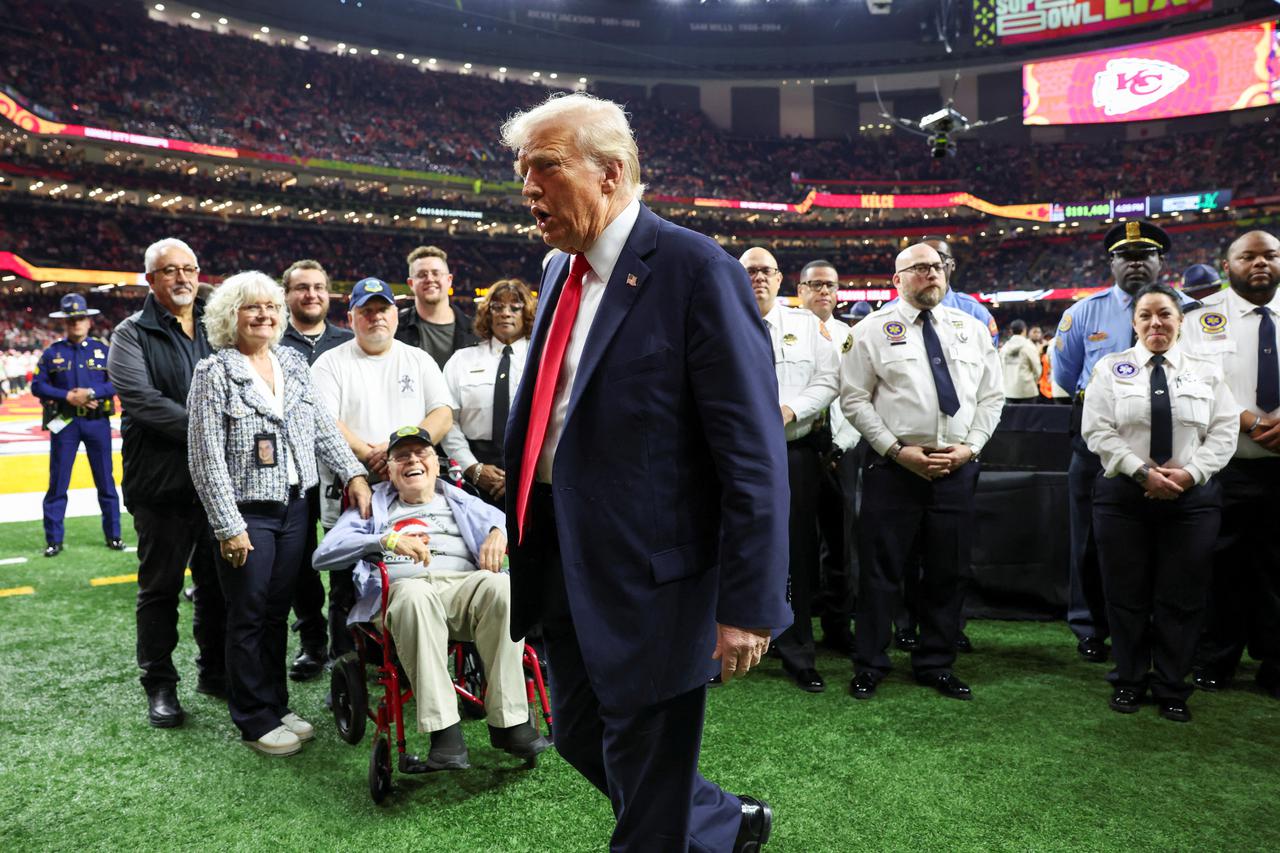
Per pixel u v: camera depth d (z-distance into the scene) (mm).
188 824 2457
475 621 2811
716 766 2768
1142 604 3236
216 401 2875
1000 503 4555
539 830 2402
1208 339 3539
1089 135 36250
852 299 38062
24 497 8602
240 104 29516
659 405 1496
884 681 3611
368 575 2914
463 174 32406
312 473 3105
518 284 3822
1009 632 4324
